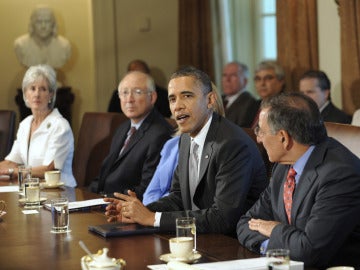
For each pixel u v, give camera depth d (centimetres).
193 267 242
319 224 280
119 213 340
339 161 289
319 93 572
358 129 342
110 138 566
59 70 941
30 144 534
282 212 305
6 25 927
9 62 928
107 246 289
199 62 875
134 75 476
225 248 288
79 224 337
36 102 527
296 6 704
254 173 352
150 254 274
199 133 356
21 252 282
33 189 389
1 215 354
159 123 476
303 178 295
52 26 902
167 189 412
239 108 710
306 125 293
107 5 932
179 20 887
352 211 283
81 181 577
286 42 720
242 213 340
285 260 229
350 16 629
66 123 527
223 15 856
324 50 688
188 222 278
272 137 297
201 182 353
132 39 939
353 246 290
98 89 940
